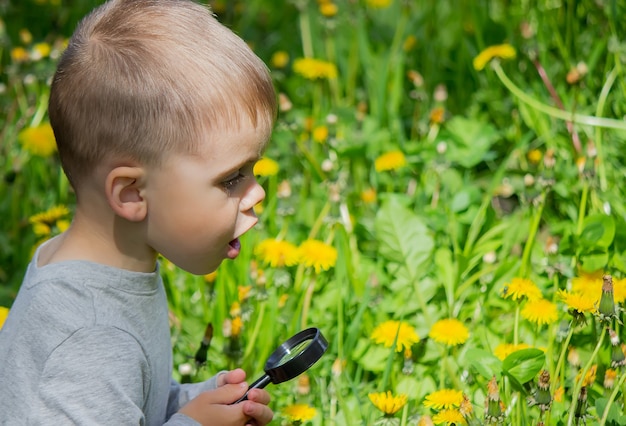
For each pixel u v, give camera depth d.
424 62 4.45
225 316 2.99
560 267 2.94
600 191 3.29
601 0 3.88
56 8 4.91
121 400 1.88
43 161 3.83
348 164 3.79
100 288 1.96
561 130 3.72
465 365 2.71
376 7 4.57
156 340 2.08
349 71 4.40
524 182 3.27
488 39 4.37
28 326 1.93
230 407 2.09
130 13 1.99
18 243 3.56
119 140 1.90
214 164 1.92
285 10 5.08
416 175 3.73
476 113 4.08
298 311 2.93
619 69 3.65
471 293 3.03
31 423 1.86
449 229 3.30
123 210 1.93
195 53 1.93
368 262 3.24
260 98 1.96
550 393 2.38
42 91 4.09
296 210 3.56
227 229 1.98
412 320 2.91
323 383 2.64
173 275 3.15
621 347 2.43
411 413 2.59
